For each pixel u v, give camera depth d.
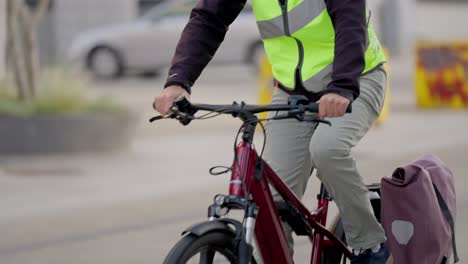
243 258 5.88
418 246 6.80
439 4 49.84
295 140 6.91
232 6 6.64
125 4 39.00
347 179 6.62
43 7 17.56
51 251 10.34
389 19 46.88
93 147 16.88
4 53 18.95
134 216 12.05
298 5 6.53
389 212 6.86
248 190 6.12
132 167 15.78
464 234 10.52
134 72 34.47
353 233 6.93
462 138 18.47
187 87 6.45
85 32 39.06
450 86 23.83
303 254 9.70
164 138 19.27
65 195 13.52
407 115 22.62
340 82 6.00
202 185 14.12
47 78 17.72
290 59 6.71
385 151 17.00
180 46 6.57
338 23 6.22
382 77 6.87
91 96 17.75
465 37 51.19
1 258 10.05
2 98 17.14
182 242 5.80
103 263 9.77
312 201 9.03
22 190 13.91
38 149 16.58
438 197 7.03
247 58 32.94
